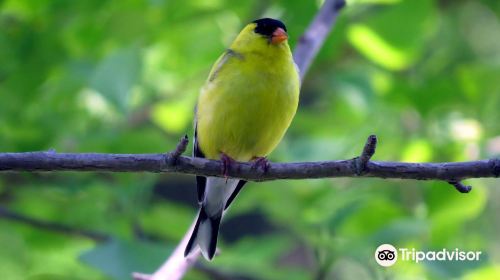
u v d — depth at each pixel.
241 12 12.04
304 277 10.72
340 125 13.00
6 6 10.95
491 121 11.47
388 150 11.90
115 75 10.00
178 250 7.95
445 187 10.05
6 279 11.48
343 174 6.46
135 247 8.67
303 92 14.59
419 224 9.37
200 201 8.39
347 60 13.99
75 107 11.49
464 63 13.84
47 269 11.49
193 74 12.63
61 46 11.35
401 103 11.74
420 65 13.66
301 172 6.57
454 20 14.88
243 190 11.27
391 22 11.31
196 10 11.65
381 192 11.54
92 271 11.20
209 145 7.94
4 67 11.09
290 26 11.55
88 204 10.96
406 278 9.34
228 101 7.64
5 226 11.44
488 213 13.23
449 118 11.58
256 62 7.74
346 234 10.25
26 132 10.95
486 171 6.31
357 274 13.55
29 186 10.87
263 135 7.84
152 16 11.53
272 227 16.94
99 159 6.43
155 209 11.41
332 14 9.39
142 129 11.79
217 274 10.73
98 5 11.11
